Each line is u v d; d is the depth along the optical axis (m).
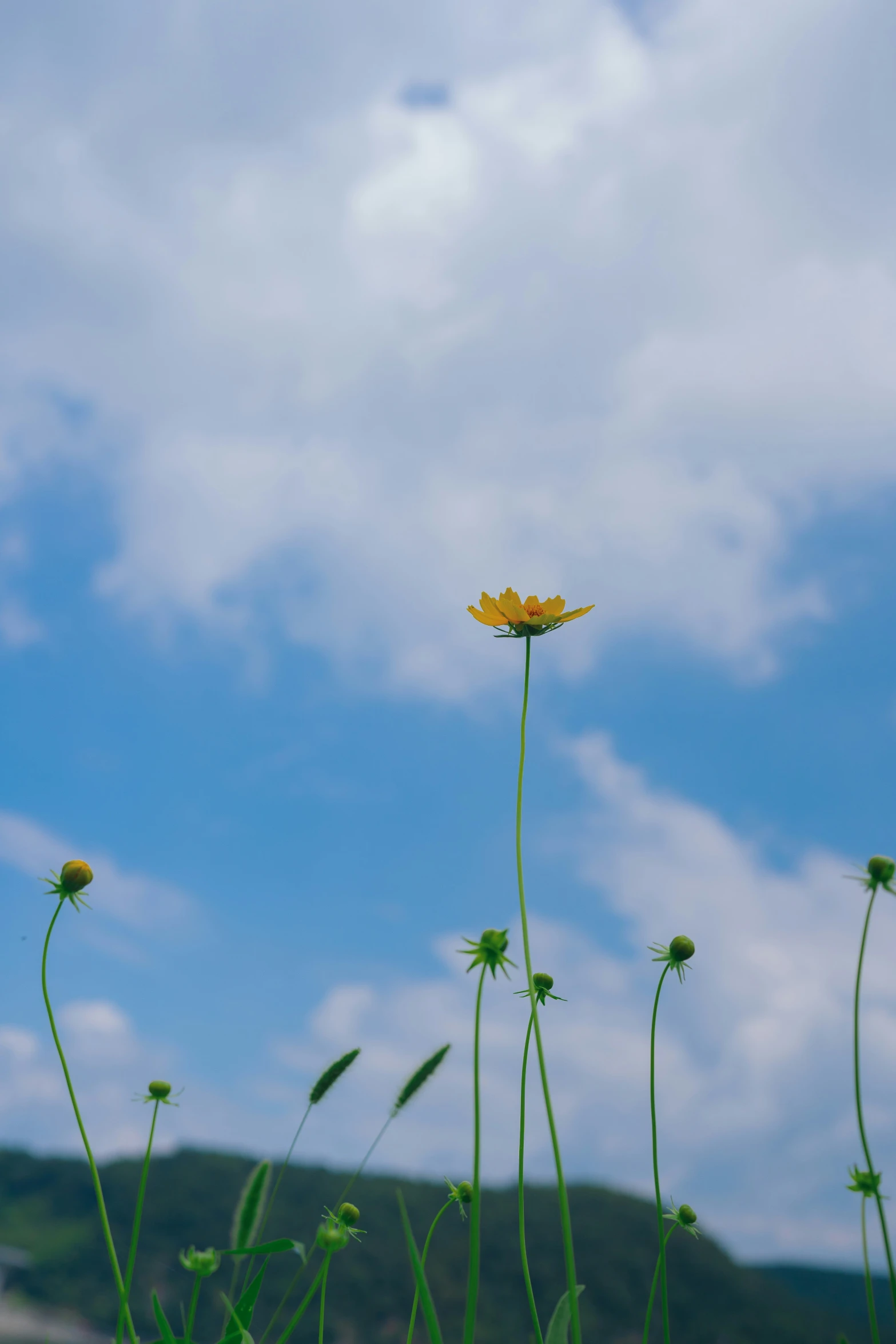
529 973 2.33
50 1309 40.22
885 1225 2.43
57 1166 53.66
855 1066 2.53
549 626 3.11
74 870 2.59
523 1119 2.79
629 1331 43.00
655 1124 2.94
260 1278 2.82
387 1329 38.81
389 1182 50.72
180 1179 51.25
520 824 2.54
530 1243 46.91
